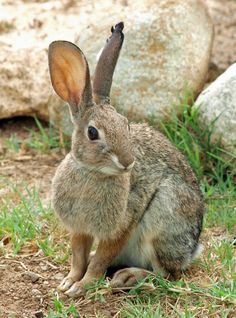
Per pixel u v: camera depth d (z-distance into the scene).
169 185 8.67
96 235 8.33
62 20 13.73
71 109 8.15
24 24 13.61
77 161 7.99
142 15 11.89
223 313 7.89
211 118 10.98
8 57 12.67
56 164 11.70
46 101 12.40
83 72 8.02
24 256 9.18
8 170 11.50
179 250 8.75
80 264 8.64
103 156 7.74
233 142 10.78
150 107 11.50
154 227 8.60
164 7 11.96
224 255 9.13
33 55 12.73
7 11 13.97
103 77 8.22
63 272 8.92
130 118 11.55
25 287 8.59
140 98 11.53
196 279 8.73
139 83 11.56
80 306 8.24
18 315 8.09
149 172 8.55
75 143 7.98
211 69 13.39
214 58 14.01
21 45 13.02
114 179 8.07
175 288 8.30
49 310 8.12
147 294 8.35
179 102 11.54
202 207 9.12
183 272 8.91
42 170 11.52
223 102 10.89
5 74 12.53
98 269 8.48
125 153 7.65
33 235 9.53
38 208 10.11
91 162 7.84
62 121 11.93
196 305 8.10
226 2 16.33
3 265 8.96
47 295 8.46
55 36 13.30
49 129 12.41
